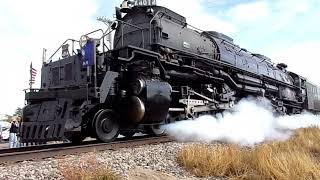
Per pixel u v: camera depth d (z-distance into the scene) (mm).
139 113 9180
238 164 7316
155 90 9695
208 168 6996
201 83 13320
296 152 9023
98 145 7977
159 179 6004
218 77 13789
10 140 13984
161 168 6707
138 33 11328
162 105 9938
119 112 9680
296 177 6887
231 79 14688
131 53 9383
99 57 9031
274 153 8328
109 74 8859
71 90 8891
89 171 5480
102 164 6070
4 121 25859
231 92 14594
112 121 9289
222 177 6887
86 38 9039
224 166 7117
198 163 7145
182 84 12586
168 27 11500
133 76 9625
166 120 11492
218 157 7344
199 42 13266
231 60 15352
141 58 9938
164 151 8109
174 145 9055
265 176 6910
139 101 9219
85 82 8914
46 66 10312
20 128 9375
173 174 6551
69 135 8781
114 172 5695
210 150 7836
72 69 9398
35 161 6438
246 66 17000
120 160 6703
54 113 8609
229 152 7852
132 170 6148
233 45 17312
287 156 8125
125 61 9211
